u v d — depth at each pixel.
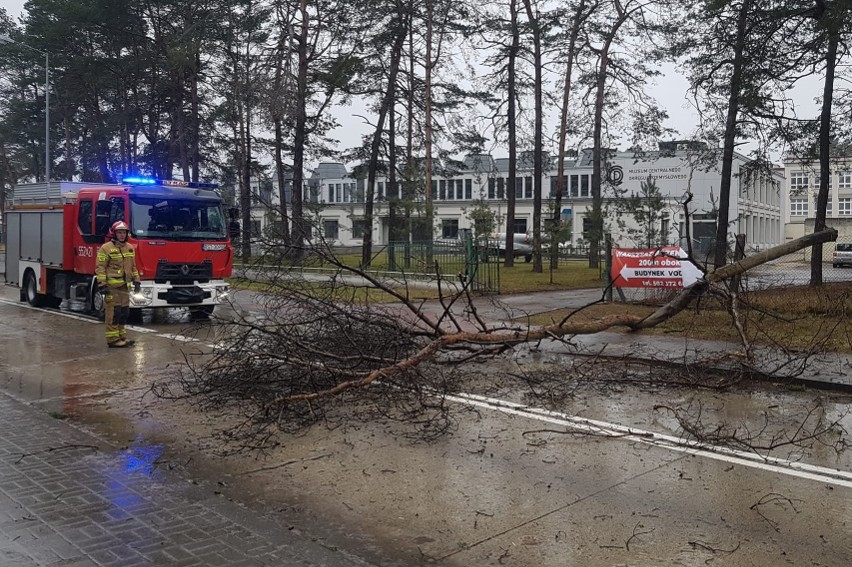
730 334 12.05
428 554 4.09
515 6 30.67
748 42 18.20
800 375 8.70
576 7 30.23
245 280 11.09
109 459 5.86
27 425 6.91
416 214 28.56
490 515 4.67
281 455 6.02
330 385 7.82
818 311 14.08
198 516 4.61
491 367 9.80
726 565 3.92
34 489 5.10
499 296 20.50
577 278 26.84
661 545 4.19
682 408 7.53
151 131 40.34
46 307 18.08
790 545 4.17
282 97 28.97
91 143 44.69
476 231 25.97
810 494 5.01
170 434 6.65
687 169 48.22
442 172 36.31
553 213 30.83
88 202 15.11
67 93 43.41
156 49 35.75
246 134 36.88
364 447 6.23
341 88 30.00
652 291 17.22
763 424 6.88
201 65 34.28
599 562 3.97
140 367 10.05
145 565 3.87
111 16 34.00
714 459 5.83
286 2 29.14
